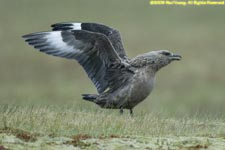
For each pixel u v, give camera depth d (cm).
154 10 6931
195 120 1586
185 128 1467
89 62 1579
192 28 6088
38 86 4038
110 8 7088
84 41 1565
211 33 5828
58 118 1423
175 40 5531
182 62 4622
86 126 1379
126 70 1573
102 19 6688
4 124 1334
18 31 5959
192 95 3881
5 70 4538
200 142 1327
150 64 1584
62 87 3988
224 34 5809
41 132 1325
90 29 1655
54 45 1586
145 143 1295
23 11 6812
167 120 1557
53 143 1259
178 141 1325
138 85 1570
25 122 1376
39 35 1595
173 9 6881
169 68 4412
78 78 4334
